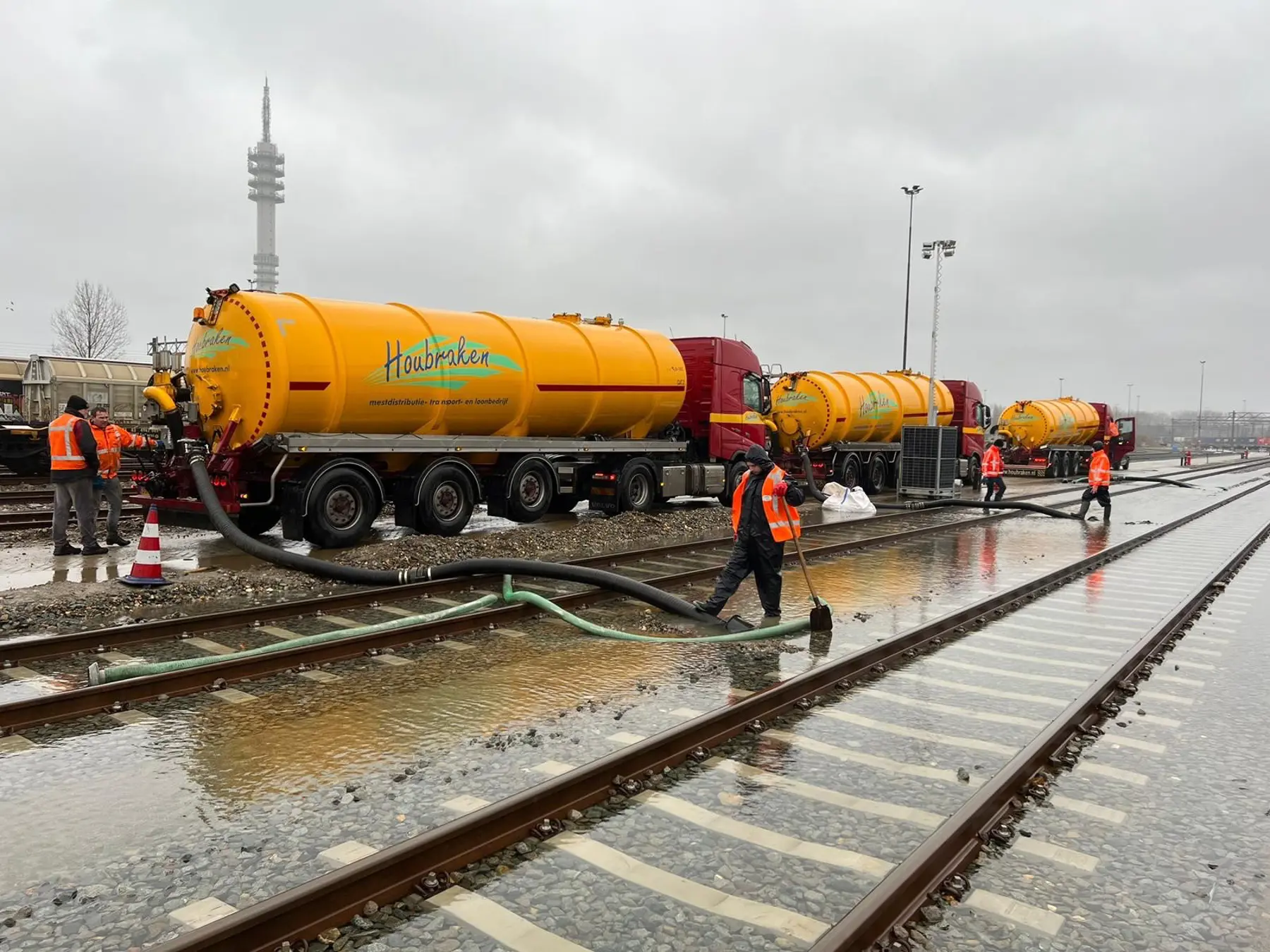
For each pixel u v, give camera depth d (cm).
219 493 1139
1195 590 995
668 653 708
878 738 523
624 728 527
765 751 498
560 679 630
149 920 316
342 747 490
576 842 381
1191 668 701
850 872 362
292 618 795
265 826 392
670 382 1639
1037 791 445
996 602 909
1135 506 2388
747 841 387
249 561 1103
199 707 555
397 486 1315
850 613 870
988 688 630
